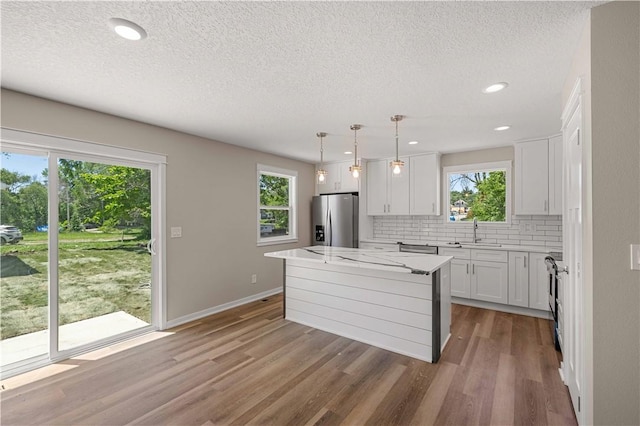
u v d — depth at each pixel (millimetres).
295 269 3654
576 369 1915
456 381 2344
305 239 5555
